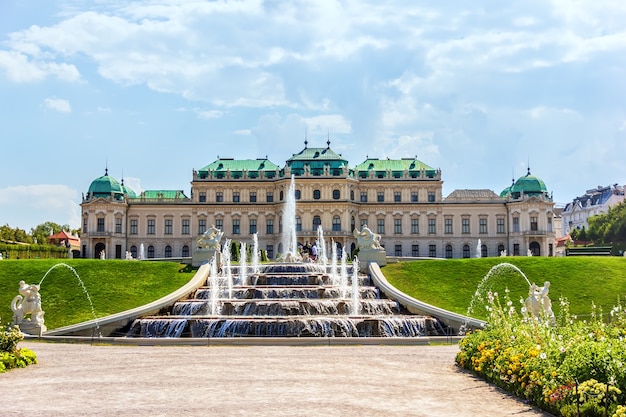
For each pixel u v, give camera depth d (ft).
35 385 99.76
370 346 150.61
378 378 105.91
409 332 182.80
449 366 119.24
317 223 523.70
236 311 204.54
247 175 543.80
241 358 129.90
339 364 121.39
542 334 103.55
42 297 223.10
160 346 152.46
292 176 505.66
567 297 225.76
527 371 90.68
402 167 550.36
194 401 87.25
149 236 543.80
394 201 541.34
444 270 260.01
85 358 130.72
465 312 212.43
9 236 595.06
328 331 179.01
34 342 162.81
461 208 539.70
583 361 81.71
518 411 82.64
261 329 179.01
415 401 87.86
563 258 267.80
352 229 533.14
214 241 271.90
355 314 206.39
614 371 79.25
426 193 540.52
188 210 543.39
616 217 557.74
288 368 116.37
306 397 89.86
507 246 536.83
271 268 276.41
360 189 542.57
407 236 539.70
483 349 111.24
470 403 87.04
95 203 528.22
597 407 76.43
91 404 85.61
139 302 221.25
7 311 211.00
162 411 81.25
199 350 143.84
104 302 219.82
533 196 524.11
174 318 185.98
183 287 228.63
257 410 81.76
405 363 122.93
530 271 250.57
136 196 569.64
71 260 267.80
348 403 86.12
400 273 260.01
